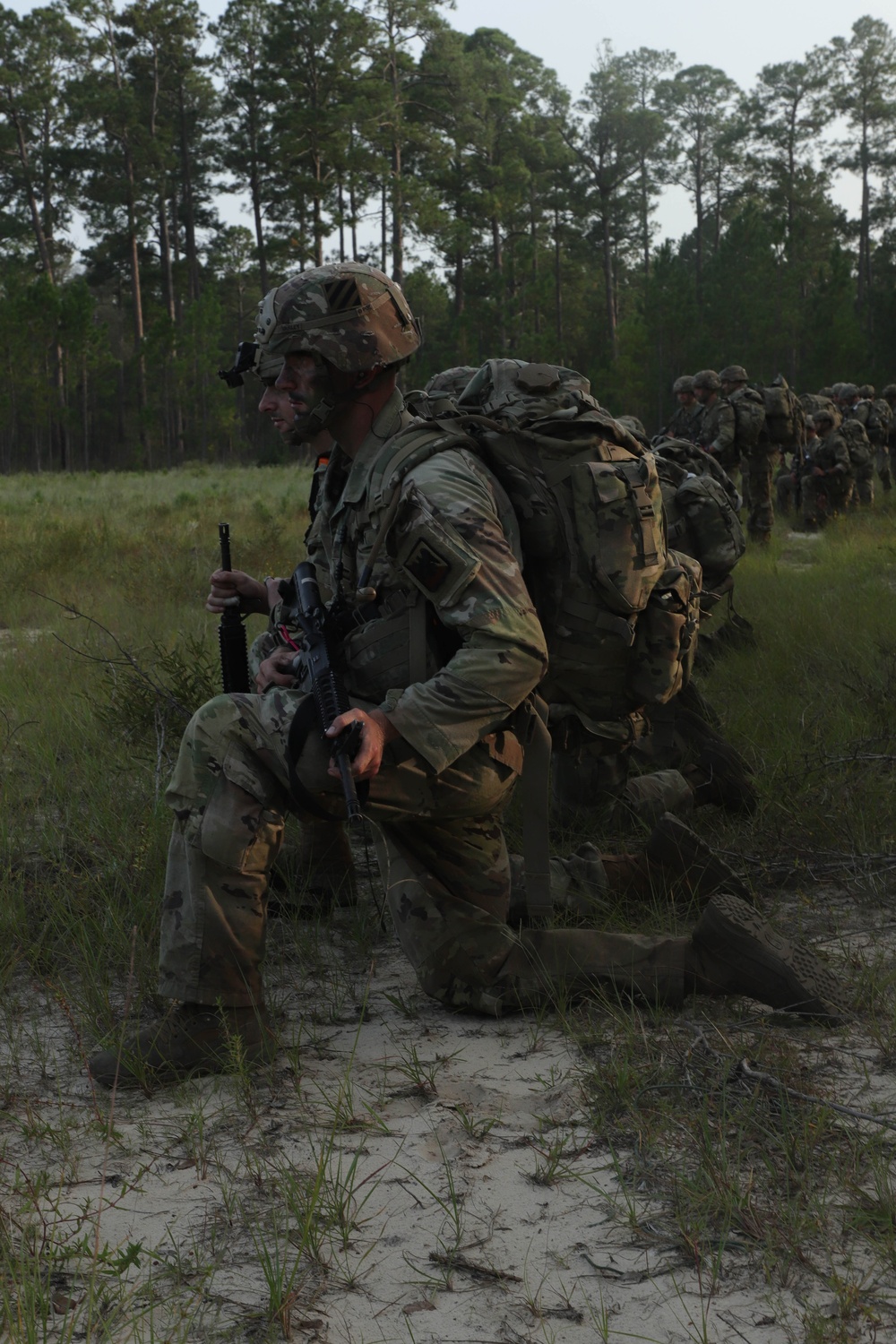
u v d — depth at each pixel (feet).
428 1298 5.93
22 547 36.78
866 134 247.91
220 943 8.16
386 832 8.92
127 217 213.87
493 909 9.22
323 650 8.16
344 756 7.45
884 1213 6.31
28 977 10.05
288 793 8.32
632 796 12.55
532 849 9.07
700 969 8.84
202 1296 5.91
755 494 40.29
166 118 220.43
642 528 9.17
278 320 8.34
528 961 8.98
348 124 171.12
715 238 275.59
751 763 14.56
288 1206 6.56
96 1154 7.30
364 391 8.49
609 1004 8.97
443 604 7.91
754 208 169.58
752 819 12.92
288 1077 8.20
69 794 14.19
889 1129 7.13
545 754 8.91
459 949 8.99
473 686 7.80
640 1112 7.46
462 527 7.89
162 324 169.27
